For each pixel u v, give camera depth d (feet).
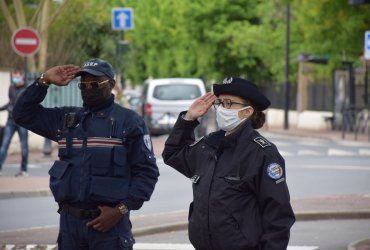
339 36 196.75
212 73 291.38
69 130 39.29
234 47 272.51
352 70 218.38
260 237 34.65
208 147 35.81
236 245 34.42
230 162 34.94
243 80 35.50
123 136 38.96
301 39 259.39
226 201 34.58
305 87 257.55
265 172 34.53
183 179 111.45
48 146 139.03
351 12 191.31
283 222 34.47
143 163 39.24
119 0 268.00
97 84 38.96
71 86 154.81
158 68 327.26
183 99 188.75
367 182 108.47
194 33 287.89
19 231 73.97
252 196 34.81
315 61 220.43
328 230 73.97
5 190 94.99
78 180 38.65
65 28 185.68
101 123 39.09
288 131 230.48
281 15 267.18
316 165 129.90
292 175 115.96
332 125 231.50
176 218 78.59
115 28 181.98
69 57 187.73
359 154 151.02
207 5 282.97
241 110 35.24
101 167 38.55
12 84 110.63
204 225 34.83
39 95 39.86
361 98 225.35
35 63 169.07
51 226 76.64
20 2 153.48
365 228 75.10
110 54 212.84
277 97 289.74
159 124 188.03
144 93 197.77
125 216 39.29
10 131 111.65
